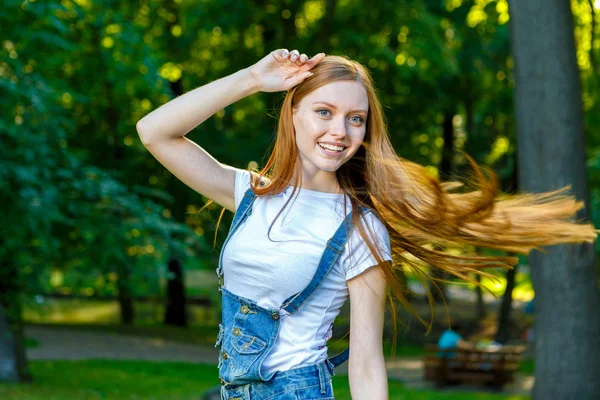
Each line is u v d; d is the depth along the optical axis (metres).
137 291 13.41
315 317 2.55
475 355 14.70
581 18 13.79
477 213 2.76
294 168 2.63
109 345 19.11
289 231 2.56
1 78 10.97
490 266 2.88
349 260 2.54
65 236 12.66
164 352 18.75
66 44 11.77
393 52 18.94
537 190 8.44
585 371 8.56
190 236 13.84
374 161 2.67
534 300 8.92
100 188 12.53
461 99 22.94
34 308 12.53
